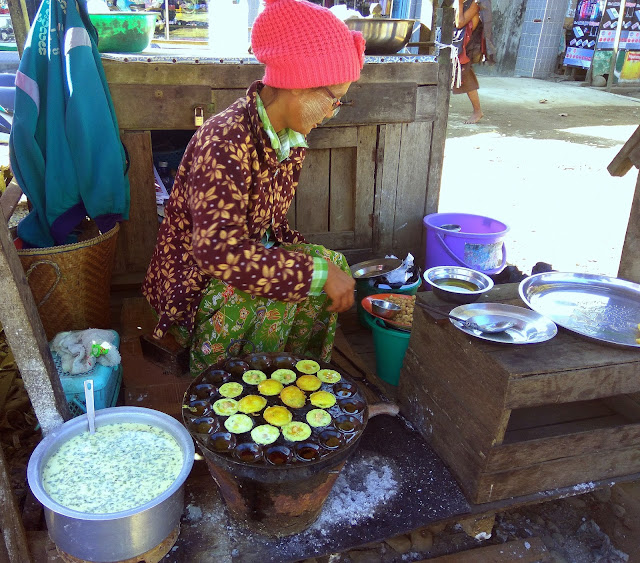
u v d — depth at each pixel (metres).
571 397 1.61
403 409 2.10
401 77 2.72
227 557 1.53
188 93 2.46
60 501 1.41
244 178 1.56
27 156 2.19
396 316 2.33
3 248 1.37
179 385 2.07
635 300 1.99
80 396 1.85
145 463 1.54
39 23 2.14
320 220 2.96
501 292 2.01
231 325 1.82
